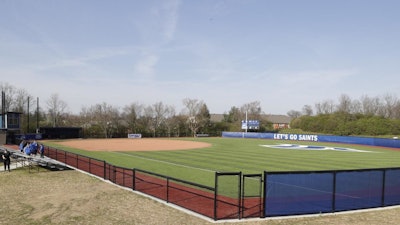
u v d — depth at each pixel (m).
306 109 143.88
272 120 151.00
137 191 16.92
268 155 37.25
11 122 52.62
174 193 16.67
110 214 12.86
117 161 31.12
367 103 109.88
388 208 13.49
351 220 11.72
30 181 20.62
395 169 14.04
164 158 33.91
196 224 11.46
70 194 16.53
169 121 95.44
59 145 52.09
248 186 18.80
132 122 89.88
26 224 11.74
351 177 13.11
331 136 62.69
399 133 71.69
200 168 26.42
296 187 12.26
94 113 93.88
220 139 74.31
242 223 11.40
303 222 11.44
